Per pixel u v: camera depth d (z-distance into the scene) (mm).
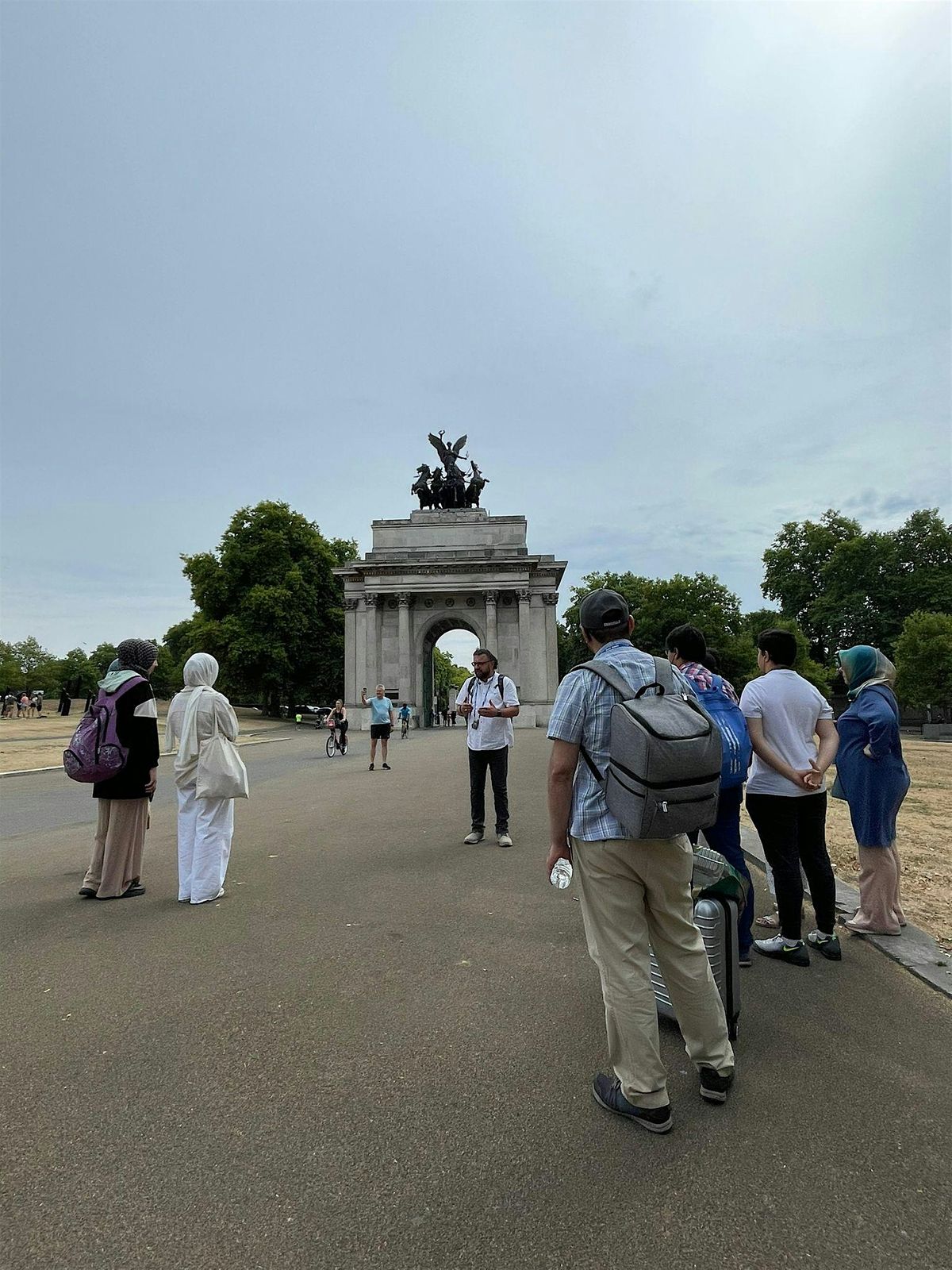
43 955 6723
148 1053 4820
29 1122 4027
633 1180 3484
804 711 6605
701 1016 4195
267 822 14094
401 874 9578
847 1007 5547
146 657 9352
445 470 74625
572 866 4449
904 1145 3771
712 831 6438
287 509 79750
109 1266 2957
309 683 79625
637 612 89250
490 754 11477
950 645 60000
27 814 16672
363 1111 4094
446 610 68312
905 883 9102
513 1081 4414
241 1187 3455
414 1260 2988
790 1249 3039
